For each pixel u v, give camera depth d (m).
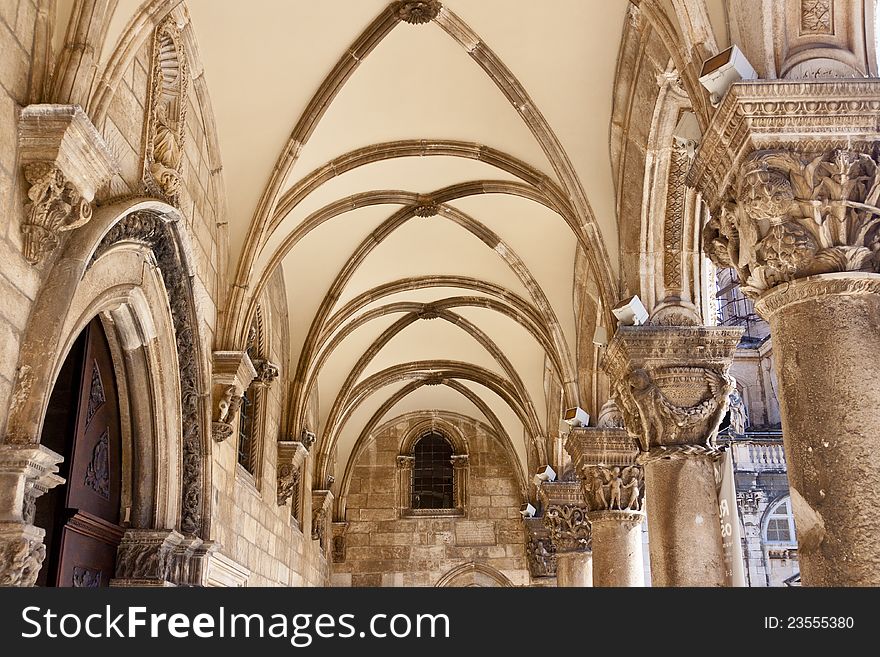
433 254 15.46
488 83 10.73
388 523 23.47
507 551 23.20
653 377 8.91
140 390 7.89
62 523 6.66
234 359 9.36
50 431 6.88
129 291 7.09
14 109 5.18
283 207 11.02
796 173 5.41
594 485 12.28
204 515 8.57
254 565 11.70
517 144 11.41
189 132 8.77
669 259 9.48
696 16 6.25
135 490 7.95
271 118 10.05
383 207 13.76
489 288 15.90
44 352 5.25
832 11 5.83
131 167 7.05
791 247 5.32
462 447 24.06
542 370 17.98
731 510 8.14
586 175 10.27
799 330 5.25
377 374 20.47
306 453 14.73
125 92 6.92
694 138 7.84
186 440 8.41
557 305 14.16
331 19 9.41
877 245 5.27
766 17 5.79
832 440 4.97
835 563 4.79
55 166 5.22
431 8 9.55
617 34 9.27
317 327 14.78
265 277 11.44
